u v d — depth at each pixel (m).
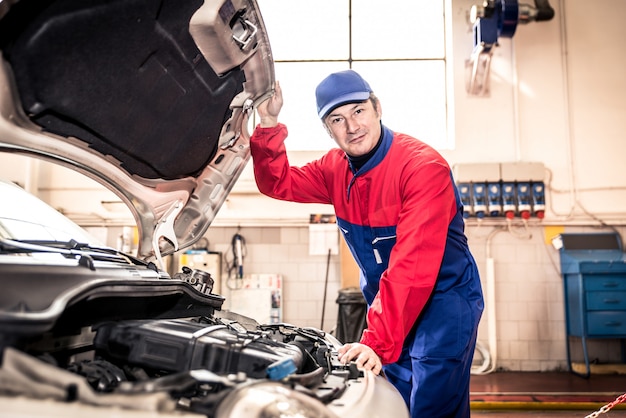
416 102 5.46
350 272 4.90
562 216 5.05
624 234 5.02
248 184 5.17
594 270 4.59
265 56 1.56
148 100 1.35
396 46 5.50
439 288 1.70
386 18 5.54
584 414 3.56
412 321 1.48
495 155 5.17
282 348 1.11
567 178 5.12
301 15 5.55
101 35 1.11
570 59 5.23
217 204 1.88
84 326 1.09
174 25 1.24
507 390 4.09
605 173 5.11
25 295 0.83
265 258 5.18
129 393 0.66
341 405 0.88
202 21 1.26
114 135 1.37
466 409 1.77
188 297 1.40
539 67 5.24
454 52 5.27
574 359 4.95
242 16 1.38
